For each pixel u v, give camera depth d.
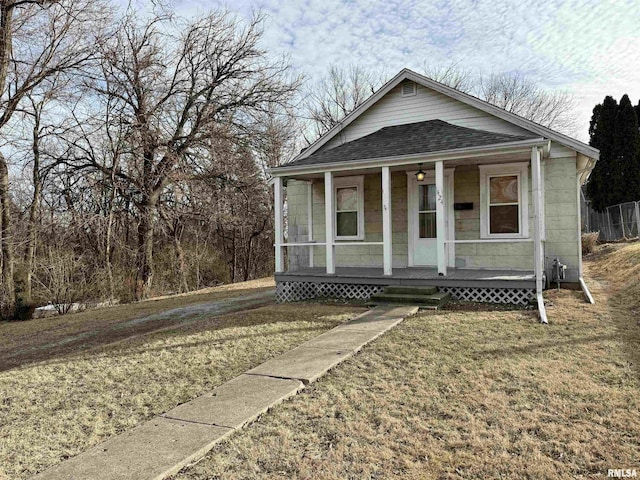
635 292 8.87
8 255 15.44
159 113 17.75
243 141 19.19
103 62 16.45
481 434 3.50
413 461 3.16
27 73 15.40
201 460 3.24
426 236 10.97
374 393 4.43
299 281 10.51
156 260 21.48
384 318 7.68
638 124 25.39
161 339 7.32
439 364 5.20
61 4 14.93
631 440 3.31
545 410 3.88
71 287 15.58
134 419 4.06
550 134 9.78
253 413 3.98
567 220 9.91
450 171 10.58
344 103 34.31
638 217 18.50
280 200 10.76
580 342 5.83
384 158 9.27
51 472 3.13
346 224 12.02
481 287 8.77
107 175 17.23
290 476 3.00
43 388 5.20
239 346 6.52
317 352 5.88
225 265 26.91
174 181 17.95
